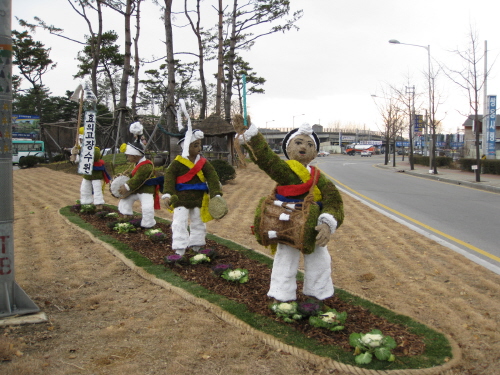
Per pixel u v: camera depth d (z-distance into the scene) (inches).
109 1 750.5
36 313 166.2
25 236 297.7
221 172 624.7
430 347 139.8
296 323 154.8
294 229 153.7
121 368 127.0
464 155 1547.7
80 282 205.3
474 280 217.3
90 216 371.2
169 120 686.5
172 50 686.5
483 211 451.5
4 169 163.9
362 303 178.5
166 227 334.0
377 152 3085.6
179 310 169.9
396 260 252.2
